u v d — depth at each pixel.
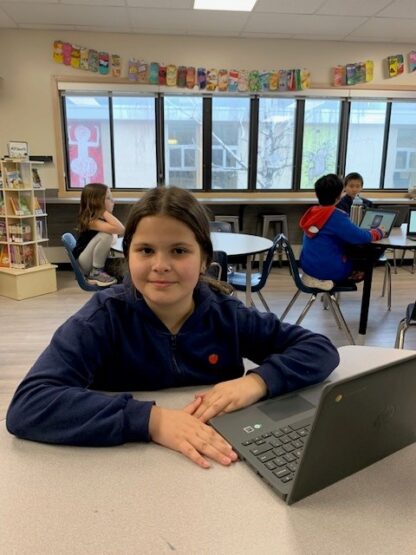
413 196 5.79
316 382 0.94
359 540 0.54
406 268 5.41
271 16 4.55
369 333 3.22
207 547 0.52
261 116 5.57
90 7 4.30
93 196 3.29
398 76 5.60
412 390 0.68
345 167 5.86
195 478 0.65
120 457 0.70
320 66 5.45
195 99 5.45
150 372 0.96
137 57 5.21
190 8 4.32
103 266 3.26
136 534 0.54
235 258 2.77
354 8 4.32
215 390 0.87
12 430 0.75
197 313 0.97
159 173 5.63
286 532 0.55
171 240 0.86
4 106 5.14
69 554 0.51
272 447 0.71
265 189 5.81
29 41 5.01
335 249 2.83
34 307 3.77
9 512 0.58
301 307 3.82
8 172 3.81
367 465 0.67
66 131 5.41
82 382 0.88
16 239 3.95
